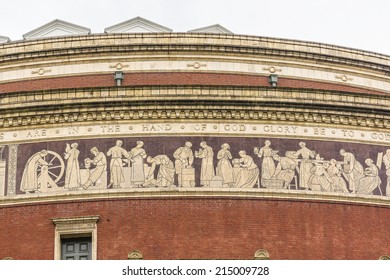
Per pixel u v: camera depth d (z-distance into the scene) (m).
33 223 53.00
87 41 64.88
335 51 67.38
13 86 64.12
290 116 55.75
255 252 52.47
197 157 54.25
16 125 55.12
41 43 64.94
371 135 57.06
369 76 68.06
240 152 54.59
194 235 52.53
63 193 53.34
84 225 52.59
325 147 55.78
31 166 54.28
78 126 54.84
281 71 65.44
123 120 54.81
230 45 64.81
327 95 57.72
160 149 54.28
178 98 54.94
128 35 64.81
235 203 53.38
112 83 63.53
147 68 64.00
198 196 53.28
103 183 53.53
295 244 53.09
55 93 55.91
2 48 65.19
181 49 64.38
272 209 53.59
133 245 52.19
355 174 55.78
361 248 54.16
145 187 53.38
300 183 54.56
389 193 56.16
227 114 55.12
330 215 54.28
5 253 52.53
